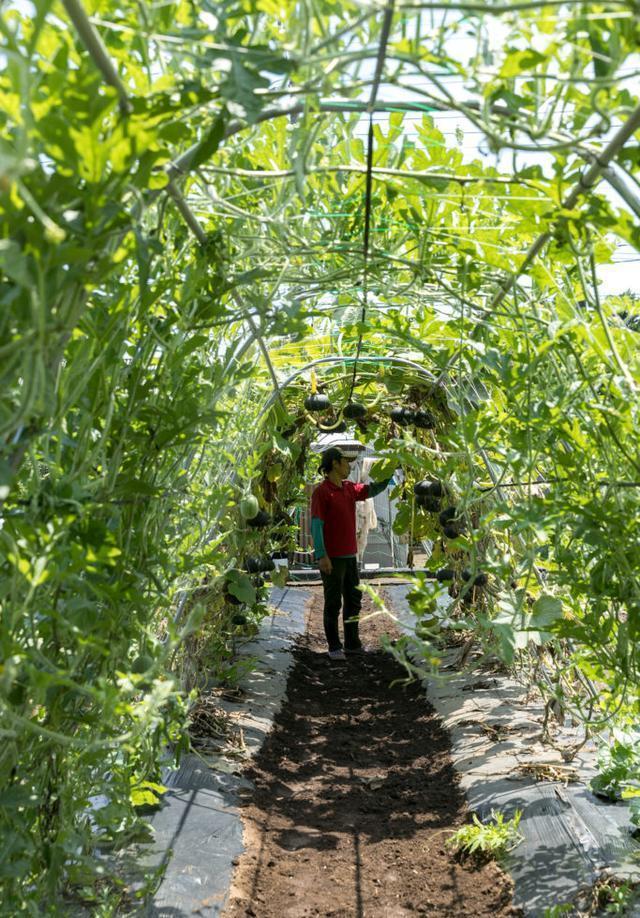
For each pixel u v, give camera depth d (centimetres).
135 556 275
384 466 816
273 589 1297
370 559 1465
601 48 203
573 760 477
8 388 174
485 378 360
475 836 404
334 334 569
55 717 237
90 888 301
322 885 395
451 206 325
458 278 332
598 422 282
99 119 156
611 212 232
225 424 410
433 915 364
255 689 710
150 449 262
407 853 427
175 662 488
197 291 275
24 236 158
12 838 213
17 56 130
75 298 175
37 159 164
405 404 782
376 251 320
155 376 269
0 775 219
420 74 203
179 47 188
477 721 595
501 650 280
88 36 157
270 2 187
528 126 218
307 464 1005
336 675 842
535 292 332
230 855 403
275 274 321
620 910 322
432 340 464
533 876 370
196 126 239
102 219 169
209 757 521
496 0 178
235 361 394
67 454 232
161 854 377
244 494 507
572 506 268
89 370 209
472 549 299
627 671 289
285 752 592
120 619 255
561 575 299
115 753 310
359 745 619
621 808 409
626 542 270
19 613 182
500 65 198
